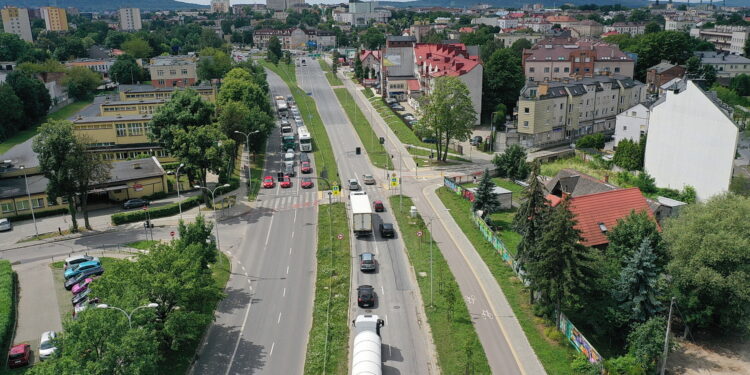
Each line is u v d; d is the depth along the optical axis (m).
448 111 118.94
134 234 85.12
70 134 82.56
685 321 58.03
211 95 174.75
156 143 123.06
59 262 75.62
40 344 54.50
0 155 126.31
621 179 108.00
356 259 74.56
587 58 175.12
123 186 98.88
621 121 129.25
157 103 145.75
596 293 56.56
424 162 123.38
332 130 152.50
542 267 55.72
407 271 70.88
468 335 56.09
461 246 78.44
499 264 72.00
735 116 133.75
